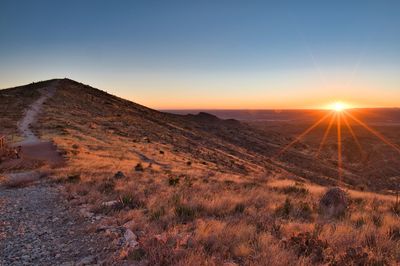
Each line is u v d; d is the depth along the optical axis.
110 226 8.57
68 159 26.33
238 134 113.38
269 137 131.25
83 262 6.25
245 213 10.39
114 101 97.38
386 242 7.20
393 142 173.25
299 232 7.91
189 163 36.44
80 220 9.45
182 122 105.69
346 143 165.12
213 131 105.12
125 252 6.49
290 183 21.84
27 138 36.12
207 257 6.11
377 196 17.28
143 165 29.00
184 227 8.48
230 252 6.62
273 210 10.95
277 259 5.92
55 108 65.00
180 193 13.20
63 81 103.12
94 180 17.12
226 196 13.01
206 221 9.05
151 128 69.75
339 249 6.84
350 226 8.73
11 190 14.88
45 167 22.39
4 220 9.71
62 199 12.70
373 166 114.38
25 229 8.77
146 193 13.51
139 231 8.17
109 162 27.62
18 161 23.53
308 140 183.62
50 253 6.95
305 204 11.65
